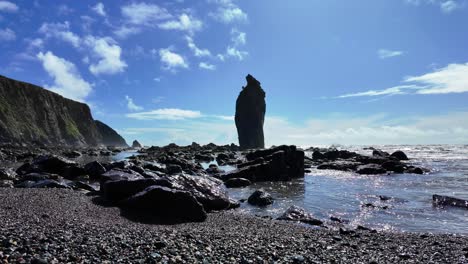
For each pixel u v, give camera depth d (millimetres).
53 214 15336
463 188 31891
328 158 69812
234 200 25375
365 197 27516
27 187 25906
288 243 13227
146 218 17672
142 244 10750
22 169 37812
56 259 8711
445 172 47000
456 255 12266
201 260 9953
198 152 95875
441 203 24219
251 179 39875
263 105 151875
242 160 66875
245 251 11367
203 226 16938
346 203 25062
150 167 40031
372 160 56156
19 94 174500
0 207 16094
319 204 24797
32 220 13273
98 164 38000
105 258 9242
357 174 46906
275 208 23703
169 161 50344
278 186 35594
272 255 11141
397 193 29266
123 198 21047
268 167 41250
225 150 115375
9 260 8227
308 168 55781
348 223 18938
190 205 18750
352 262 10984
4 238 9781
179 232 13547
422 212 21719
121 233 12102
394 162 50094
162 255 9922
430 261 11500
